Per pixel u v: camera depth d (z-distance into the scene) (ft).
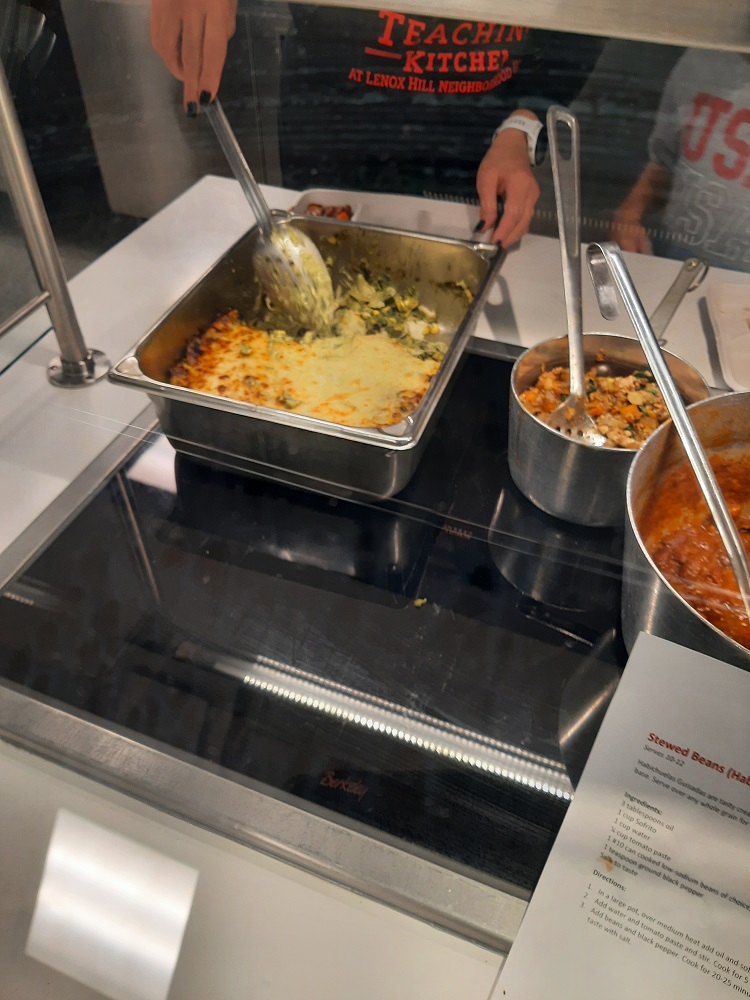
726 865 1.47
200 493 2.44
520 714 1.95
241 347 2.55
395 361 2.54
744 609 1.51
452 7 1.61
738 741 1.40
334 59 2.63
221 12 2.39
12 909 1.85
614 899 1.57
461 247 2.69
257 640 2.14
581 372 2.07
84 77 2.47
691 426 1.55
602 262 1.83
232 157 2.60
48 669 2.15
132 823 1.93
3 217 2.29
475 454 2.33
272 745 1.98
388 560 2.22
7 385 2.71
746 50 1.44
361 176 3.05
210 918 1.81
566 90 2.46
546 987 1.61
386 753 1.94
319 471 2.27
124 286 2.79
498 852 1.79
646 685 1.45
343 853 1.80
